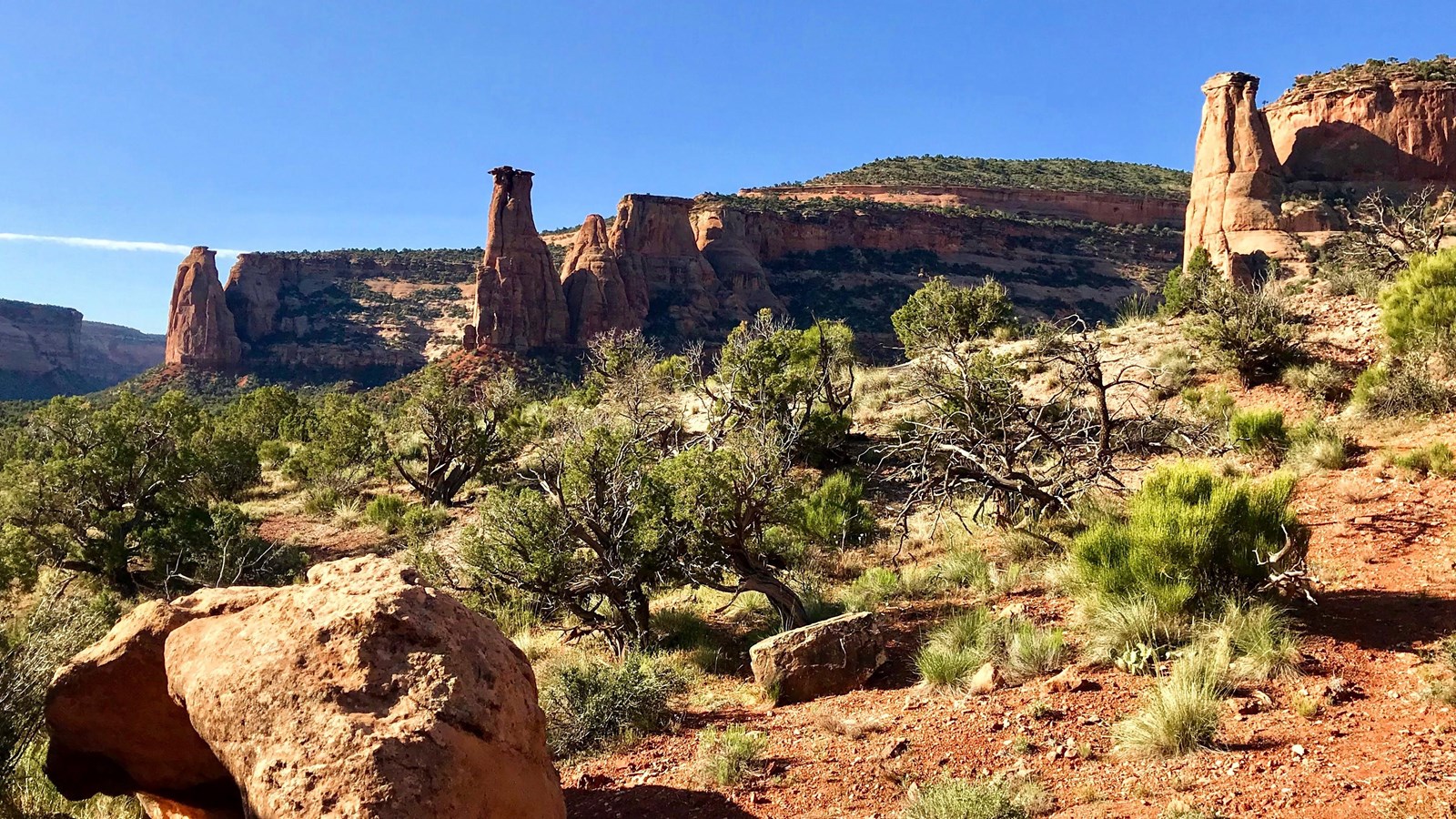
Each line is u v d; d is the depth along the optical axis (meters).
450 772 3.37
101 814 5.27
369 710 3.51
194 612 4.30
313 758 3.33
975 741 5.39
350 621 3.78
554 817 3.99
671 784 5.52
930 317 22.80
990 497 11.62
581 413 18.50
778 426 14.65
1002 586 8.66
